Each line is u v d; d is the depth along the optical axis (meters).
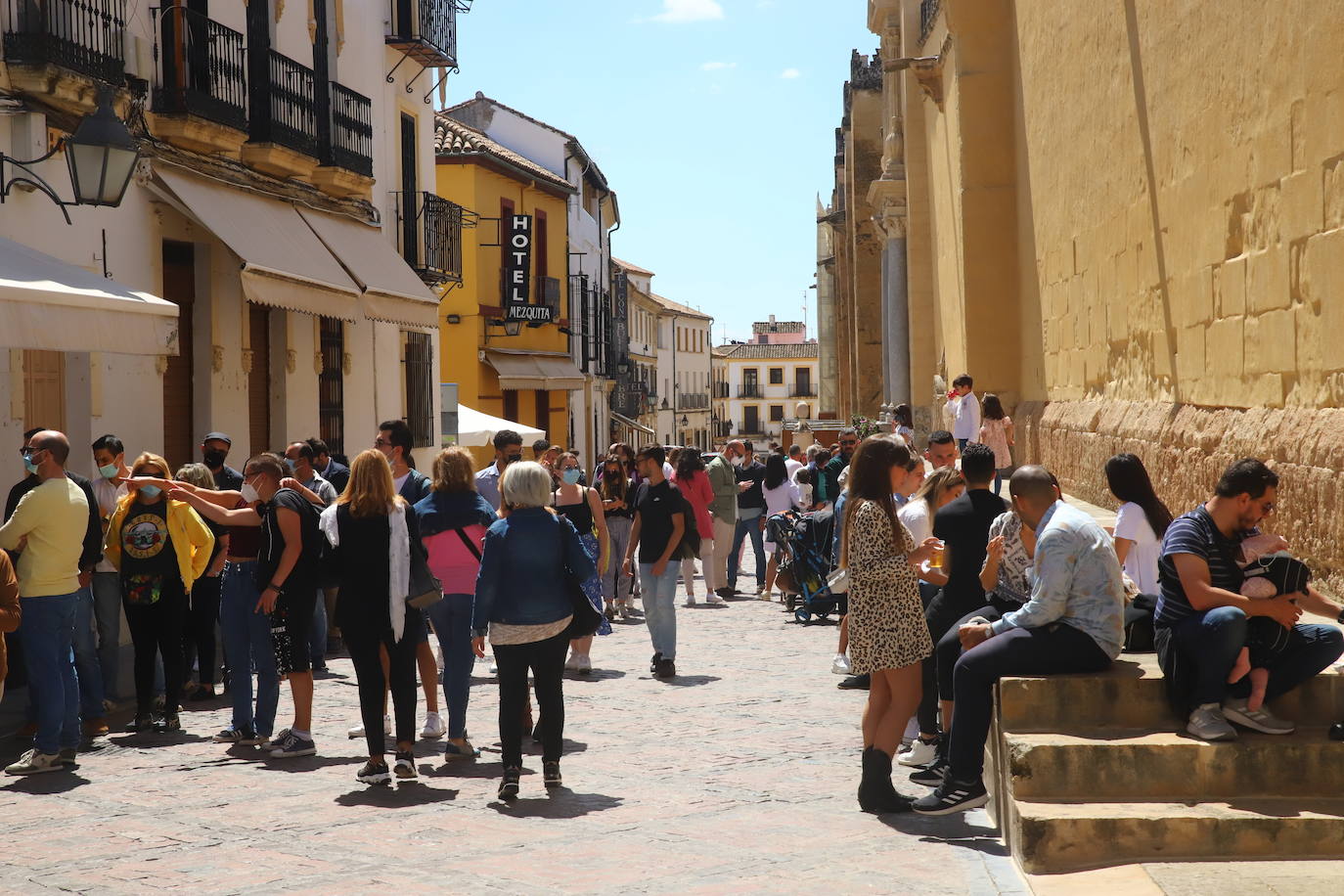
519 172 37.09
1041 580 6.90
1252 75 9.48
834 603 16.12
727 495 19.22
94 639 9.74
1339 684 6.69
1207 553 6.70
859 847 6.66
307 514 9.09
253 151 17.05
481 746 9.35
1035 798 6.38
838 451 22.03
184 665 11.22
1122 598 6.98
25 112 12.22
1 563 8.12
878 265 38.16
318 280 16.31
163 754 9.09
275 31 18.11
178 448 16.02
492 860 6.48
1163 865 5.88
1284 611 6.55
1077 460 14.82
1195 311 10.90
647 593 12.19
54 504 8.58
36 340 9.65
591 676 12.34
